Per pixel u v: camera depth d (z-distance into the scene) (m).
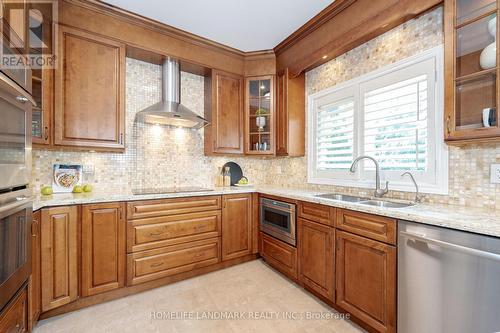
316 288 2.08
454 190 1.69
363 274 1.68
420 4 1.71
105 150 2.39
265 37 2.83
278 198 2.62
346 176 2.49
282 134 3.00
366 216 1.67
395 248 1.49
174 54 2.72
